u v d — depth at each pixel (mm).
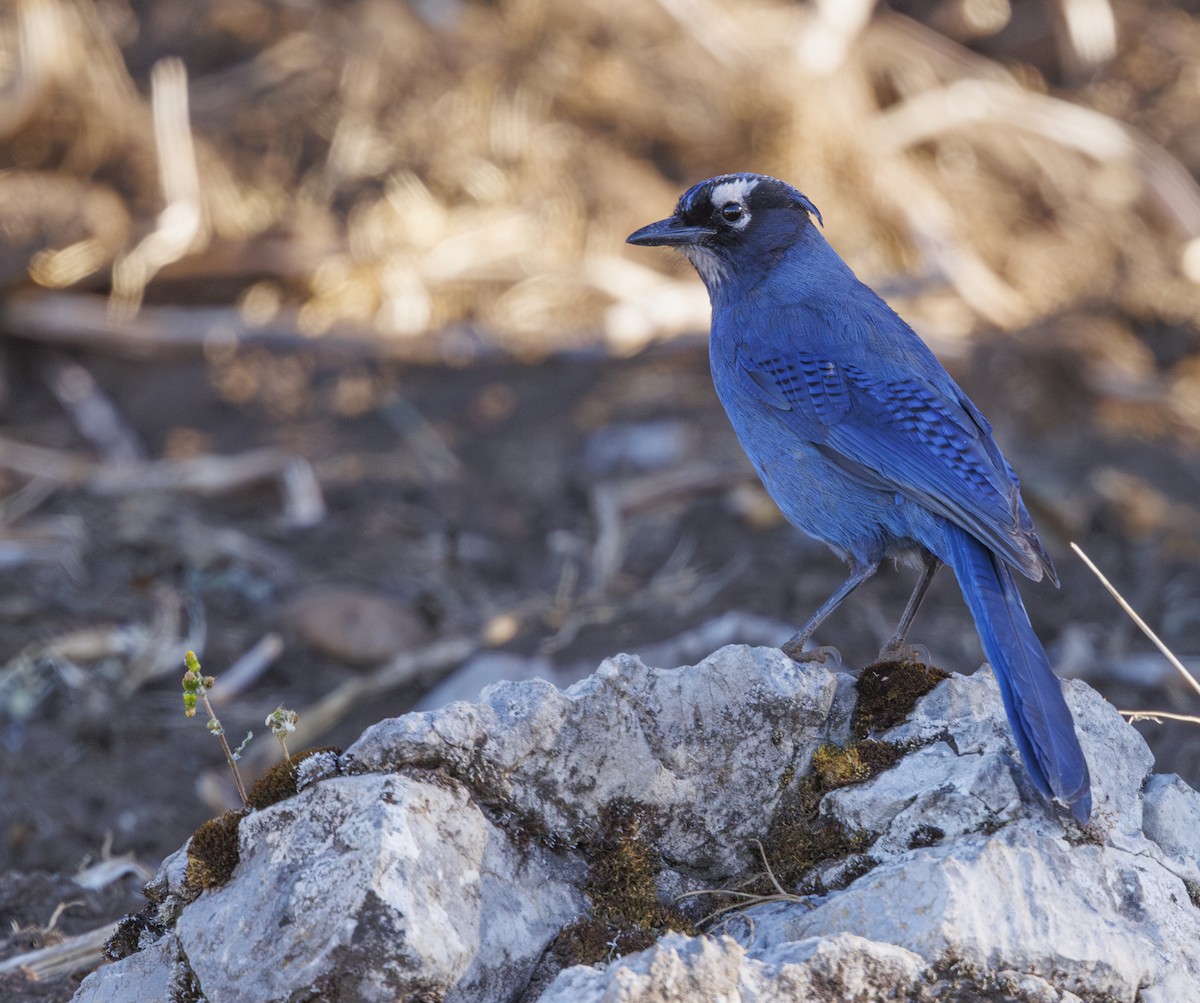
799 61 18094
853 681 6691
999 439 15352
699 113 18016
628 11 18484
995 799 6090
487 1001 5629
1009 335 16625
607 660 6184
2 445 15203
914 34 19312
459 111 17875
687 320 16688
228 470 14719
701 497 14555
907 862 5859
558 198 17547
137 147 17266
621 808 6148
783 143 17875
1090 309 17062
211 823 5844
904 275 17344
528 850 5988
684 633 12117
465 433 15766
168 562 13281
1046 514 14008
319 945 5355
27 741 10758
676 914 6172
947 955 5574
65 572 13008
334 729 11273
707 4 18531
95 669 11695
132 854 9594
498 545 14039
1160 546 13641
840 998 5383
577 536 14062
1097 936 5777
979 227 17891
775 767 6371
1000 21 19750
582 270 17125
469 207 17547
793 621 12492
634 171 17828
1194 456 15367
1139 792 6621
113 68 17594
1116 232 17828
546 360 16672
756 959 5492
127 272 16609
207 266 16938
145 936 6160
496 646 12070
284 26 18484
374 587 13117
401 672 11742
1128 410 16109
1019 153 18391
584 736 6043
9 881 8672
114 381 16344
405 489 14789
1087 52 19484
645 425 15555
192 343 16594
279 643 12156
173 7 18625
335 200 17500
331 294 17016
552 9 18359
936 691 6617
